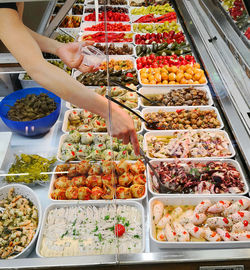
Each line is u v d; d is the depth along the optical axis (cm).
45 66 121
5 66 175
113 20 404
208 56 278
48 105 190
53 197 170
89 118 218
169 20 394
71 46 194
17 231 152
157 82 287
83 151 192
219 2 256
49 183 175
